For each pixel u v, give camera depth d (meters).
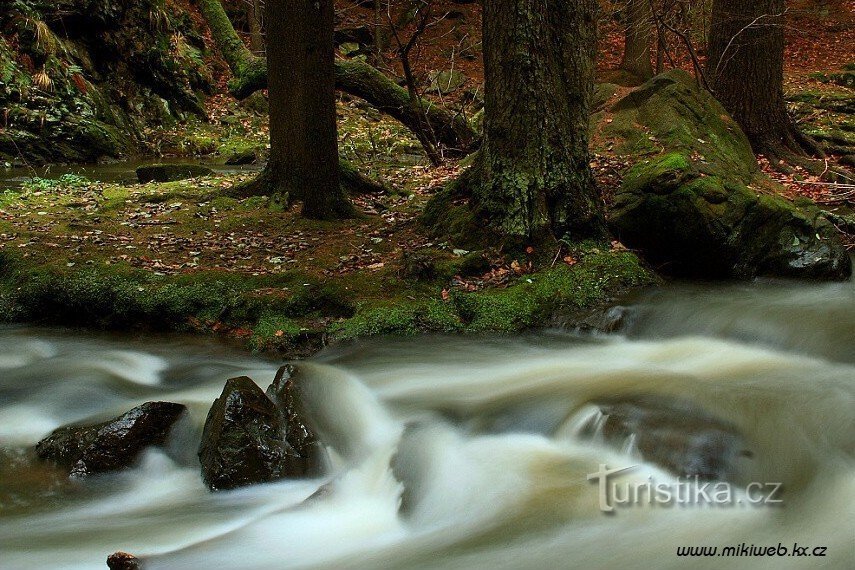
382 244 7.77
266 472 4.37
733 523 3.72
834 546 3.51
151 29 19.70
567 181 6.98
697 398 4.81
